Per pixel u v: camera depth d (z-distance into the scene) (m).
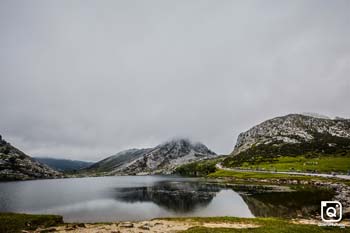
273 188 115.25
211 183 158.38
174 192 118.19
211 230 35.62
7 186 190.00
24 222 46.72
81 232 40.75
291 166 197.62
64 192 135.38
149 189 139.12
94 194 121.56
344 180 116.81
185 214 66.50
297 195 89.50
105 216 65.19
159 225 45.91
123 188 154.00
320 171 164.38
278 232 33.09
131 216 64.88
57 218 51.75
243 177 171.00
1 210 77.25
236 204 79.00
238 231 34.53
